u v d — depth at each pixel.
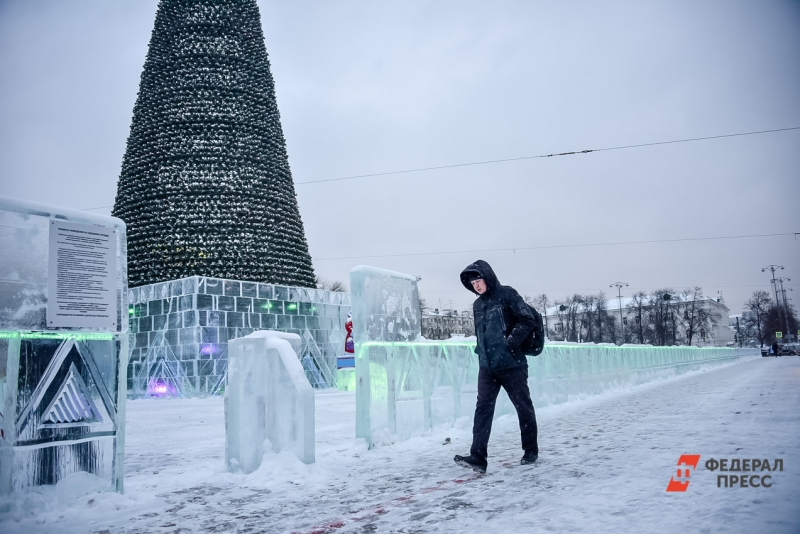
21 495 3.71
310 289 25.95
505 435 7.15
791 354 65.88
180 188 24.45
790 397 9.84
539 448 5.77
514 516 3.21
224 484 4.69
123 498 4.11
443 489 4.12
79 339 4.12
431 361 7.27
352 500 3.95
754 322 104.94
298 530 3.28
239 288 23.23
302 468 4.96
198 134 25.17
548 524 2.98
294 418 5.19
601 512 3.13
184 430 9.60
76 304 4.11
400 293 6.96
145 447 7.46
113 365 4.32
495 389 4.96
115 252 4.41
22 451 3.74
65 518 3.69
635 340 92.06
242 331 23.02
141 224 24.36
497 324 4.98
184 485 4.68
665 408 9.21
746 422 6.61
